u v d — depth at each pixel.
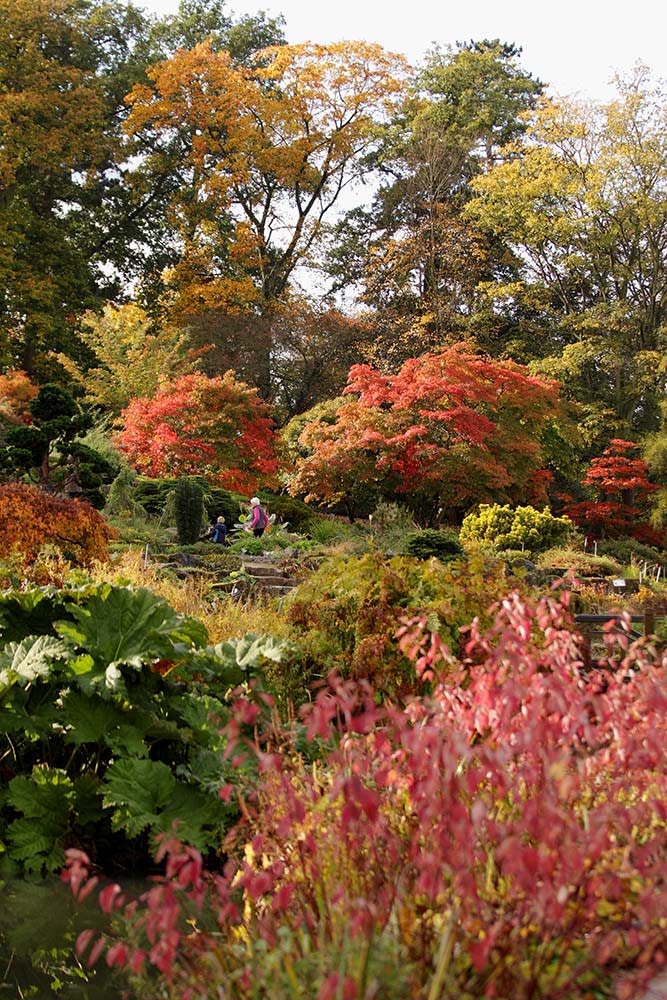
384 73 39.72
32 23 35.38
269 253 41.97
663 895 2.47
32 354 35.03
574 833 2.54
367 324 36.38
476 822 2.44
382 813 3.03
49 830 4.82
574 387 34.22
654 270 35.69
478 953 2.26
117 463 22.27
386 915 2.63
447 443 23.66
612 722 3.01
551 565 19.06
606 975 2.73
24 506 10.60
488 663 3.34
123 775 4.78
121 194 39.66
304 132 40.69
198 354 34.16
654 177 34.88
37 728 4.99
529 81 42.06
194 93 38.75
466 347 24.30
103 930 4.08
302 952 2.68
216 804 4.82
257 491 26.62
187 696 5.31
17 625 5.41
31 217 35.16
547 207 36.84
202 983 2.83
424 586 7.10
